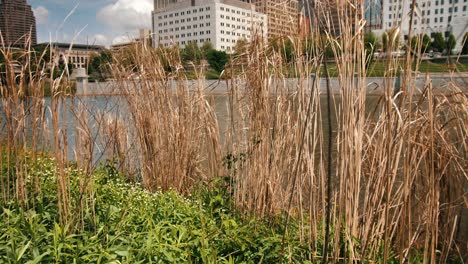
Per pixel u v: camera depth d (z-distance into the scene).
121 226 3.20
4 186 3.67
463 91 2.82
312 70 3.30
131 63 5.26
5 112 3.30
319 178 3.38
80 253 2.59
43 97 3.29
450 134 3.30
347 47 2.70
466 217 3.87
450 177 3.29
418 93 2.75
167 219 3.56
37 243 2.61
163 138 5.14
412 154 2.60
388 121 2.45
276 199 4.00
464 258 3.38
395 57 2.50
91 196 3.22
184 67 5.18
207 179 5.10
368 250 2.95
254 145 4.07
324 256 2.81
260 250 3.09
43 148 3.79
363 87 2.75
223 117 5.00
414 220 3.32
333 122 5.44
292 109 3.82
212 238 3.24
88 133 3.34
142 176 5.36
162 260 2.72
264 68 3.89
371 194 2.84
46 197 3.68
